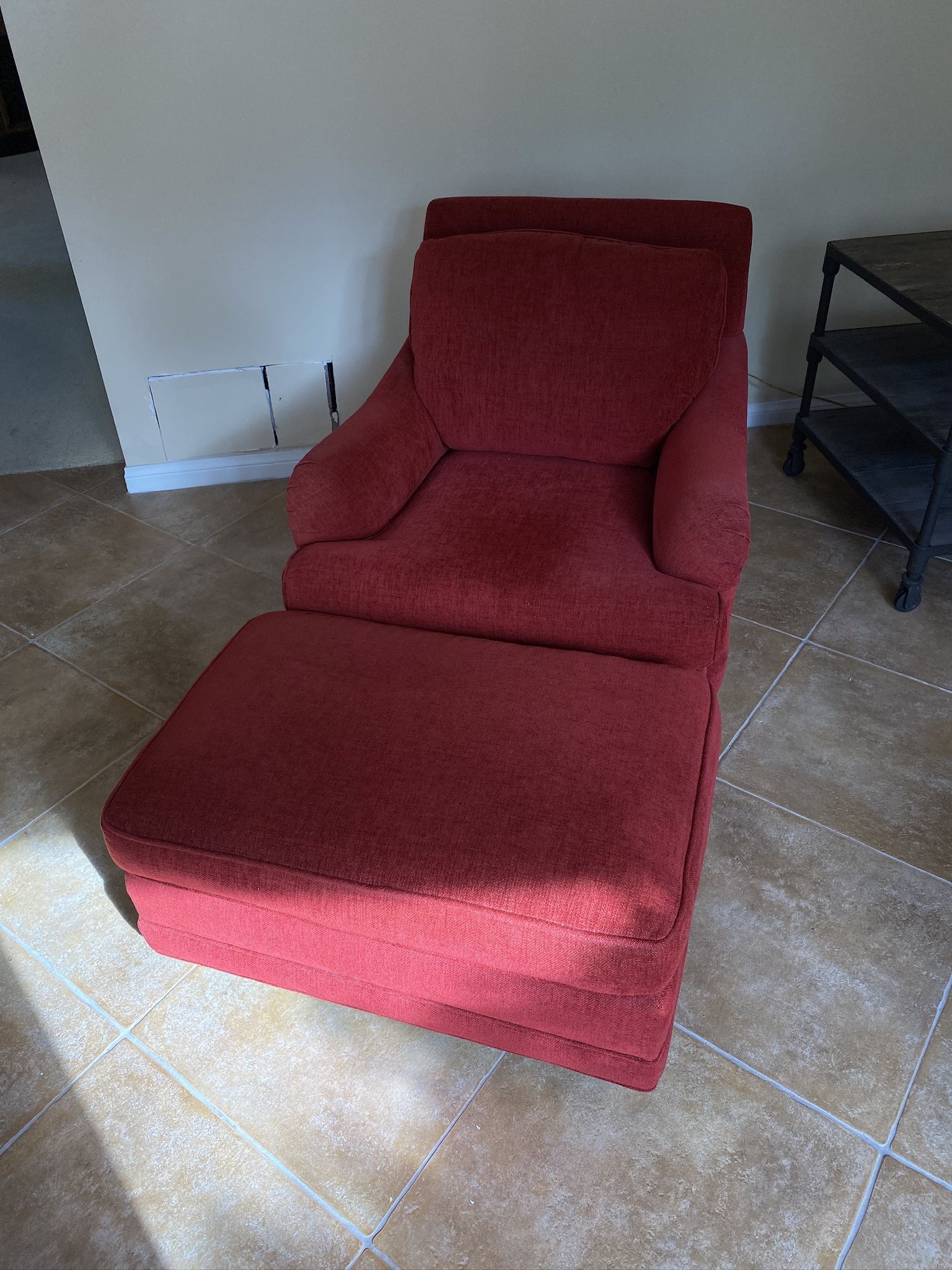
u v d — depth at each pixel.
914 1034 1.37
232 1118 1.30
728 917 1.53
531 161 2.43
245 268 2.50
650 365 1.86
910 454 2.41
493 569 1.61
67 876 1.65
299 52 2.21
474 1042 1.34
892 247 2.30
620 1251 1.16
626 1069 1.22
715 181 2.50
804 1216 1.18
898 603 2.17
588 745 1.25
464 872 1.13
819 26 2.29
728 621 1.61
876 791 1.74
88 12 2.10
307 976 1.34
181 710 1.40
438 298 1.94
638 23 2.25
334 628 1.54
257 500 2.72
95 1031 1.42
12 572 2.44
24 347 3.60
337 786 1.23
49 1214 1.21
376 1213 1.20
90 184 2.32
